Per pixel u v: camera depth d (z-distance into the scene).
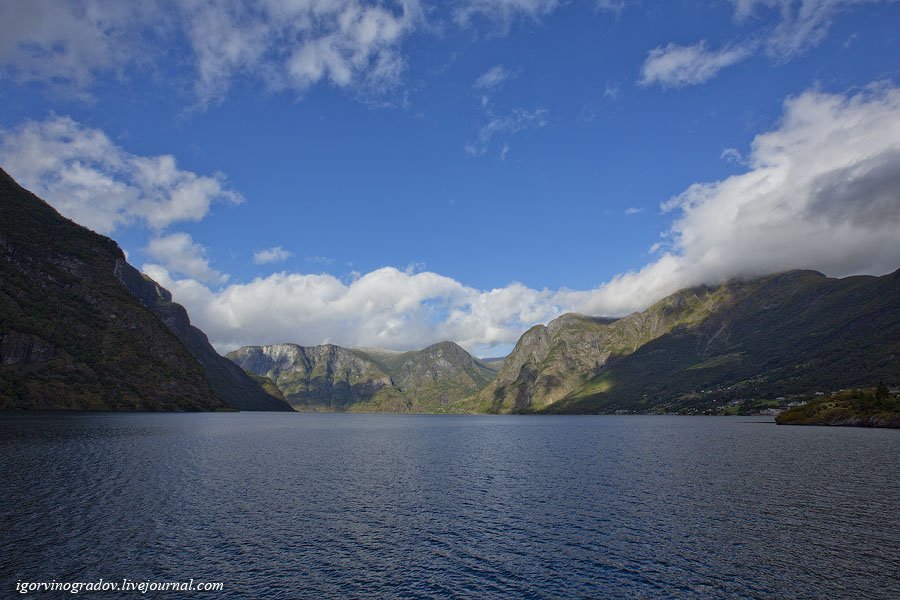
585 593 32.53
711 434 159.25
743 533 44.59
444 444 134.12
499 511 52.66
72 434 111.88
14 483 57.84
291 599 31.00
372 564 37.03
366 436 166.38
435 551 40.06
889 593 32.28
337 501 56.09
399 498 58.50
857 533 44.41
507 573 35.75
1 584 31.67
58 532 41.34
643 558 38.69
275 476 71.12
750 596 32.00
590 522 48.38
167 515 47.41
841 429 173.75
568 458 97.81
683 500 57.34
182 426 159.50
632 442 133.75
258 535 42.84
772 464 84.50
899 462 85.75
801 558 38.44
